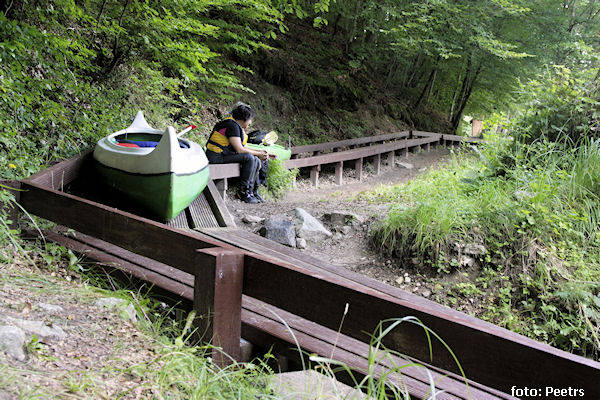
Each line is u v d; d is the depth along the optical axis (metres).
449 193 6.29
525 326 4.47
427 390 2.43
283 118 14.13
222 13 11.45
